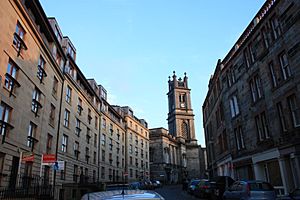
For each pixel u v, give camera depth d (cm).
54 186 2294
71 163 3056
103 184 3044
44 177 2272
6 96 1703
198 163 8869
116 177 5072
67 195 2639
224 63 2919
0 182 1628
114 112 5303
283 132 1736
